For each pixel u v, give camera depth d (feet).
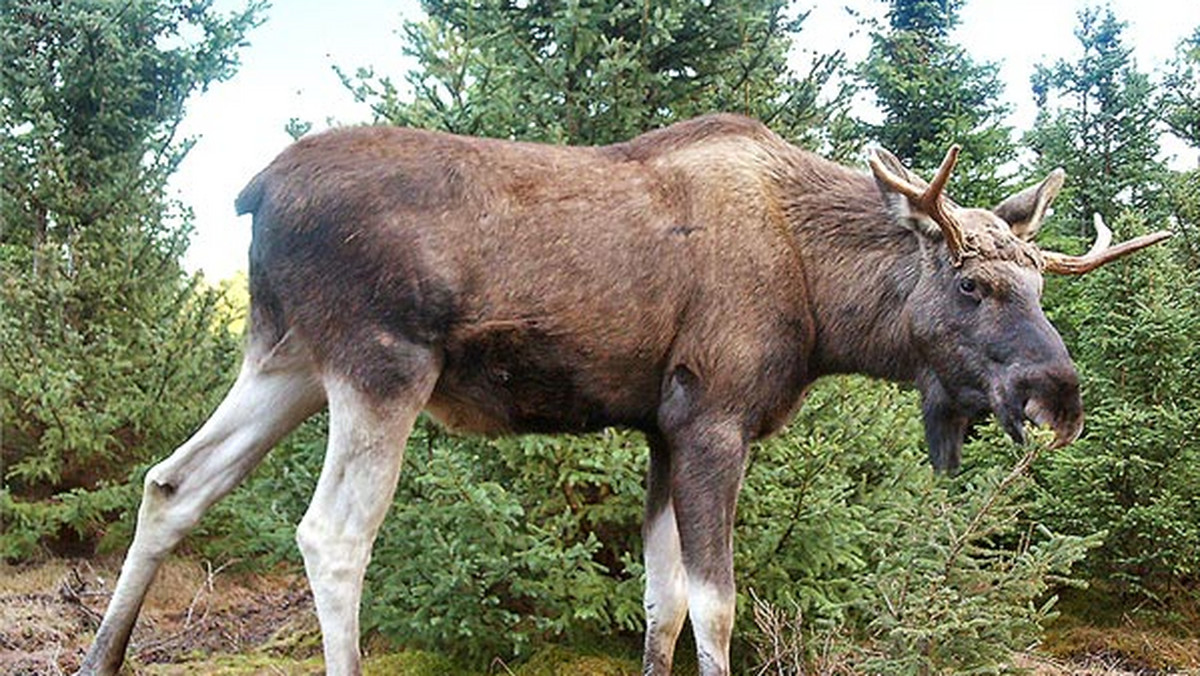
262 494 16.07
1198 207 22.43
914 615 10.71
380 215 10.30
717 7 16.70
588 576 14.60
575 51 15.97
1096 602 20.27
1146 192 33.50
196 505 11.17
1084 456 19.80
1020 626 11.20
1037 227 11.78
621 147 11.69
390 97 16.03
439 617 14.29
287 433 11.56
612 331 10.84
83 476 24.86
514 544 14.30
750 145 11.80
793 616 14.51
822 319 11.62
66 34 25.64
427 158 10.67
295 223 10.41
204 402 24.68
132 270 25.49
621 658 15.31
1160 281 20.25
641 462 14.48
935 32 36.01
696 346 11.00
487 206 10.64
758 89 17.57
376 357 10.23
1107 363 20.48
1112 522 19.15
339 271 10.28
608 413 11.36
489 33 16.70
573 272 10.71
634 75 16.10
